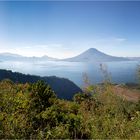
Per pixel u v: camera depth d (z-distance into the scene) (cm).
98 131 892
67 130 888
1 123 803
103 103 1026
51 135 836
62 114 1034
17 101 998
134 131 902
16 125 810
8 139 766
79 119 995
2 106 954
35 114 984
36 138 809
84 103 1179
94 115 993
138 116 981
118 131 888
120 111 1008
